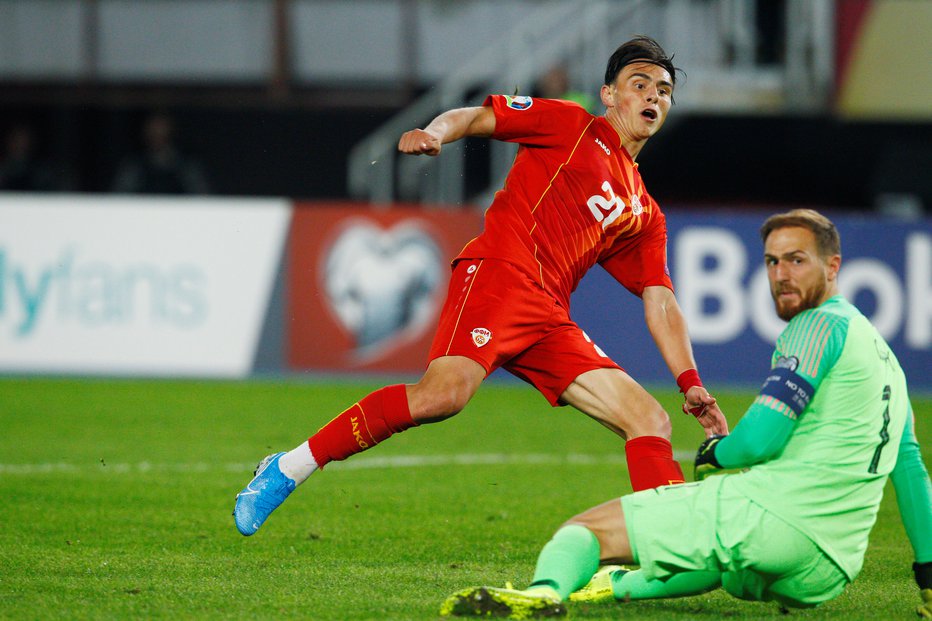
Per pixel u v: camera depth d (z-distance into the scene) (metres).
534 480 26.42
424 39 64.75
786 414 13.14
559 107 17.19
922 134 66.00
